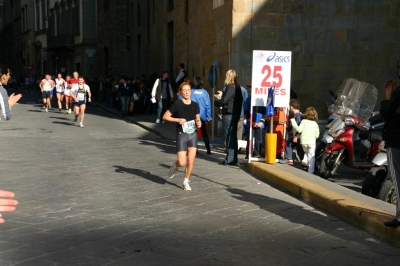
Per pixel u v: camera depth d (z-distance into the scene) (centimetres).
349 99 1107
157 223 727
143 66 3475
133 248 612
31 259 566
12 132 1922
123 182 1009
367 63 1883
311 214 796
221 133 1908
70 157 1327
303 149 1147
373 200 801
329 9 1842
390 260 593
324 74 1859
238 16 1788
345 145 1080
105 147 1537
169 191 936
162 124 2258
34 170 1130
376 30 1878
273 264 570
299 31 1830
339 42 1861
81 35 5131
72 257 576
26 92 6316
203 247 623
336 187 893
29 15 7406
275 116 1239
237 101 1226
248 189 973
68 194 898
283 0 1811
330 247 637
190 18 2323
